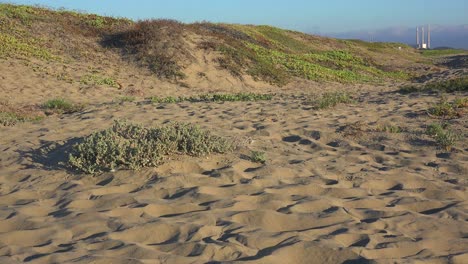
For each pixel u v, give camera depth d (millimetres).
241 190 4879
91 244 3570
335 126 8430
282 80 23109
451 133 7207
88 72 19578
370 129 8086
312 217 4125
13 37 21547
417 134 7488
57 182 5215
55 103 12844
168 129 6301
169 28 24188
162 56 21969
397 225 3965
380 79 28578
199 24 33125
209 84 20953
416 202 4551
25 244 3643
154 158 5500
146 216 4172
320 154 6617
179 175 5254
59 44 22266
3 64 18359
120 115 10602
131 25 25562
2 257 3346
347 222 4023
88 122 9586
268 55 27781
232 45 25375
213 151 6234
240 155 6191
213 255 3363
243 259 3303
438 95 13625
